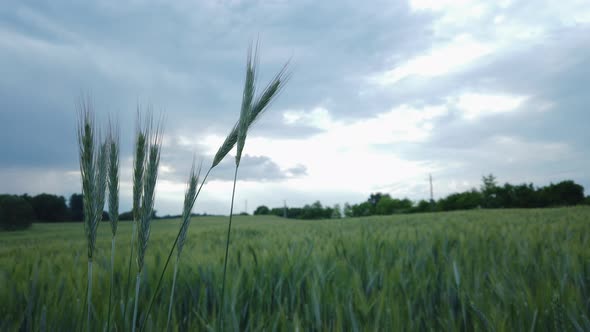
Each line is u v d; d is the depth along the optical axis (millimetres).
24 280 2713
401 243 4629
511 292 2094
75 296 2178
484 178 50156
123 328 1815
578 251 3092
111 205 1343
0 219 31750
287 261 3188
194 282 2768
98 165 1331
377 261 3377
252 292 2385
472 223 9016
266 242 5723
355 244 4387
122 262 3355
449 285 2279
